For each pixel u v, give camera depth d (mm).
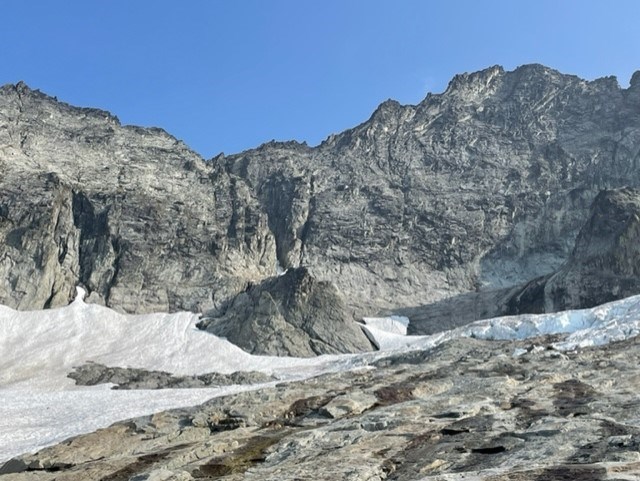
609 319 82500
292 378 85188
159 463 36688
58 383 86500
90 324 106750
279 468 31484
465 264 132500
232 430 43688
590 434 29234
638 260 105438
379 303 123688
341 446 35156
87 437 45469
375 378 60312
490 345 81375
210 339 103438
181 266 122625
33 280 112125
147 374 90125
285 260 134000
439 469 28000
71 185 130375
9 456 46781
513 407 40406
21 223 117438
